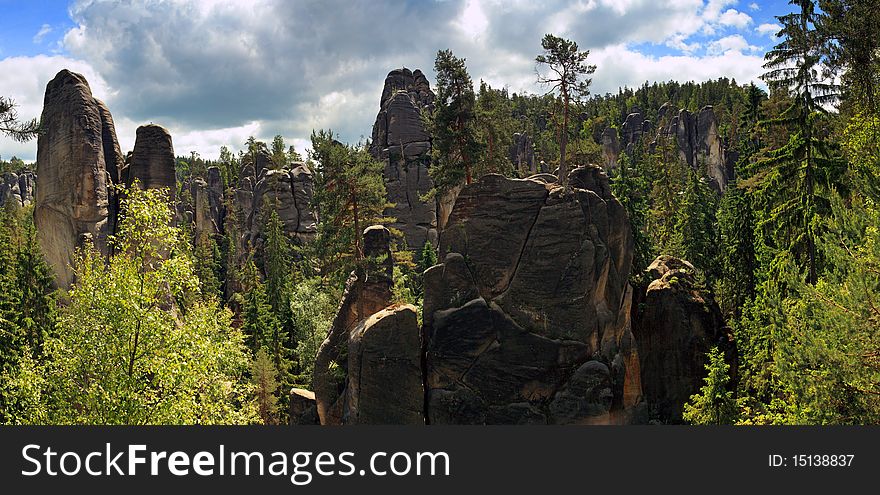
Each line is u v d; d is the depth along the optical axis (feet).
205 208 372.79
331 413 129.90
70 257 160.86
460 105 152.87
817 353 59.00
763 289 119.55
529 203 126.00
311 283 208.03
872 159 83.05
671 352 138.10
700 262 183.42
